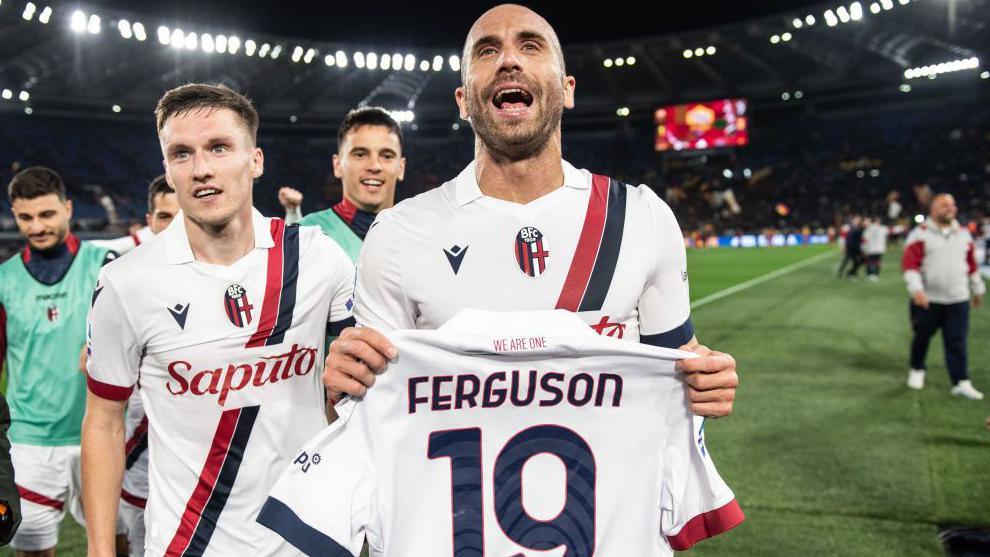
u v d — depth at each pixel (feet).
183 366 6.18
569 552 4.83
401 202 5.24
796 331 28.91
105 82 94.84
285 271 6.46
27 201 9.75
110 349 6.19
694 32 102.68
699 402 4.72
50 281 9.96
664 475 4.92
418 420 4.75
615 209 5.06
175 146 5.93
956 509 11.03
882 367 21.88
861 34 101.35
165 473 6.31
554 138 4.99
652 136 141.38
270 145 120.98
